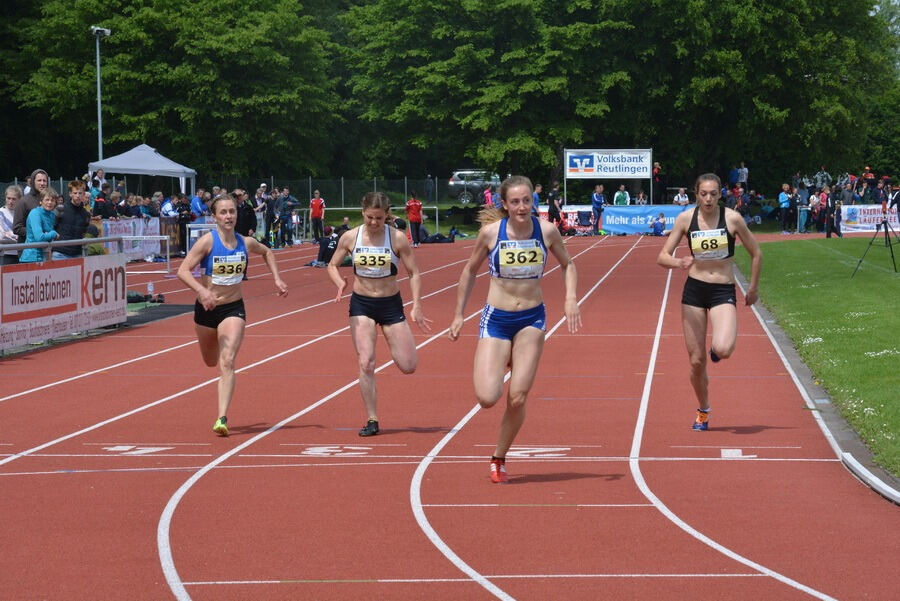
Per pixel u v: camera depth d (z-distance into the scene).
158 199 38.09
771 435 10.12
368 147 76.25
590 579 6.08
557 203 48.75
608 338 17.27
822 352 14.34
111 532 7.14
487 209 8.41
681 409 11.51
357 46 72.75
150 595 5.89
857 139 58.56
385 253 10.35
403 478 8.62
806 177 60.19
